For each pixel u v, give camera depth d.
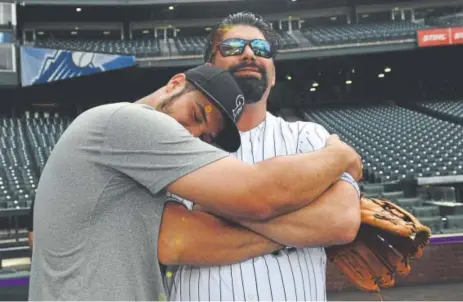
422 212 7.53
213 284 1.42
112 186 1.24
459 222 7.21
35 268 1.28
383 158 14.59
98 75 21.84
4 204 11.25
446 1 24.12
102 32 24.25
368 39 19.98
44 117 21.64
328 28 23.88
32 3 20.03
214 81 1.36
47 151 16.53
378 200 1.56
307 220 1.30
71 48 20.28
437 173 12.21
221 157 1.23
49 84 22.28
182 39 23.91
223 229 1.34
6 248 9.58
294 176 1.24
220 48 1.62
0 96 21.94
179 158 1.21
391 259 1.55
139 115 1.24
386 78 25.39
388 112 21.75
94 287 1.20
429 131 17.70
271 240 1.37
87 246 1.23
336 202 1.33
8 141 17.33
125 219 1.26
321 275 1.60
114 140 1.23
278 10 24.28
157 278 1.28
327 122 21.28
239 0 22.09
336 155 1.35
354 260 1.63
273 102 25.77
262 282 1.42
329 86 25.75
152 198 1.29
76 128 1.28
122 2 21.22
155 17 24.05
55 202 1.24
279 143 1.64
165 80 23.27
